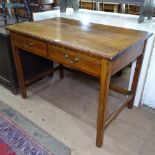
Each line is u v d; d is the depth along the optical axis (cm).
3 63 197
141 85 178
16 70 192
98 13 217
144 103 192
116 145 149
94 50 112
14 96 207
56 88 221
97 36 138
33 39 148
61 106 192
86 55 118
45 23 175
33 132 160
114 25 174
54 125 168
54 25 169
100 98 125
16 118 175
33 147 147
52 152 142
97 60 114
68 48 125
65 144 149
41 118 175
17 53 175
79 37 136
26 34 147
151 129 164
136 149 145
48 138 154
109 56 105
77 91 216
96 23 178
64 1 221
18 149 146
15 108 188
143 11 173
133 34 144
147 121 172
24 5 197
